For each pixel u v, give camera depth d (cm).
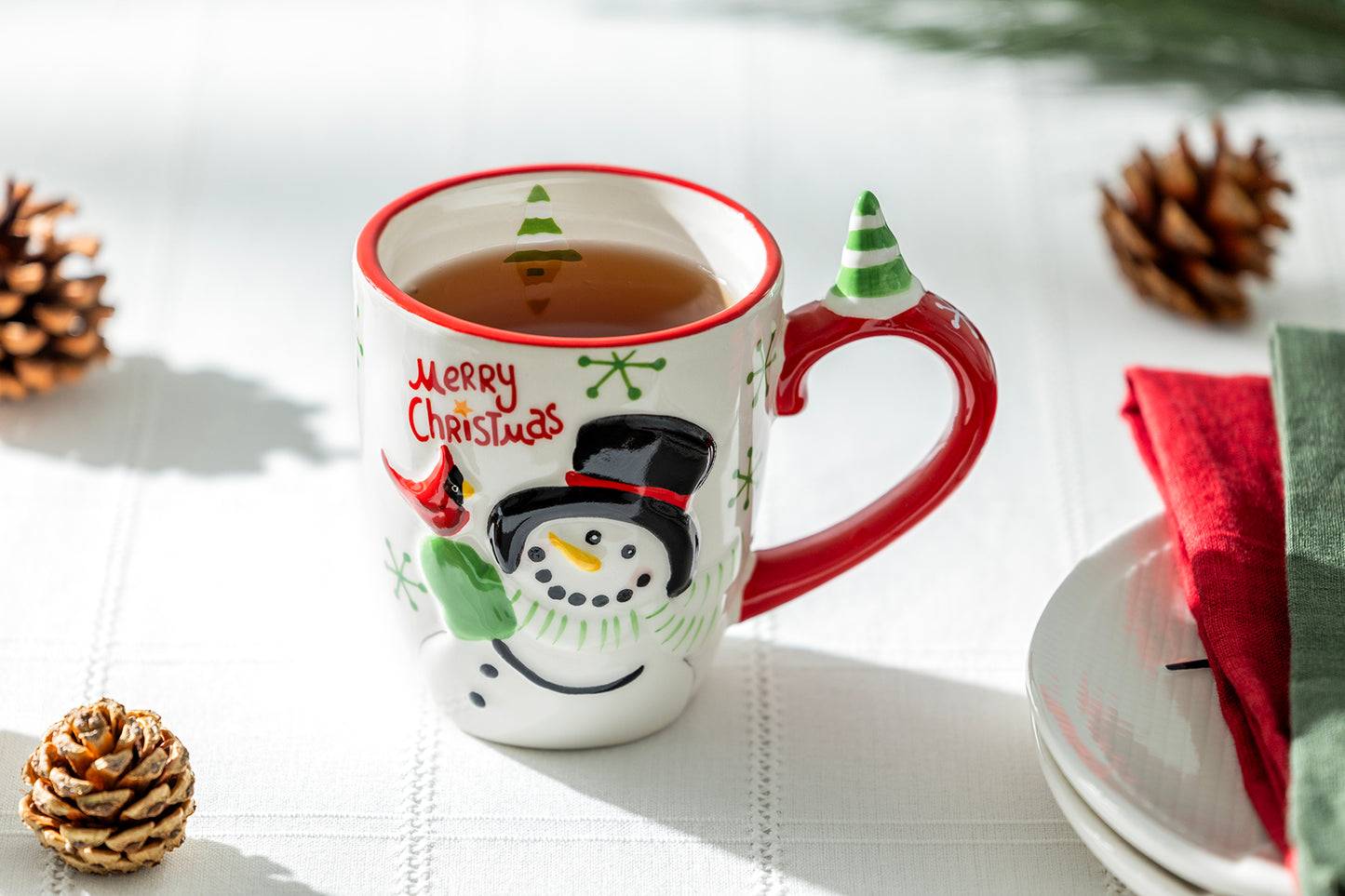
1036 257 88
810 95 105
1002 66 106
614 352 59
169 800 60
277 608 69
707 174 94
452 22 113
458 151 96
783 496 75
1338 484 65
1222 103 75
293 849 62
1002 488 75
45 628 68
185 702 66
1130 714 62
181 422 77
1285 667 61
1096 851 60
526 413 59
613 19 114
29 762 60
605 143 97
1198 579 63
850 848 62
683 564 61
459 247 65
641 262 65
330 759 64
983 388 63
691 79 106
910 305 62
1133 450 77
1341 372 69
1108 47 76
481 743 65
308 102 101
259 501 74
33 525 72
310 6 114
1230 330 84
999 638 69
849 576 71
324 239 87
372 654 68
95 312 77
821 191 94
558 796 63
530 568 61
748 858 62
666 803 63
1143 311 85
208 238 87
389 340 60
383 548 63
